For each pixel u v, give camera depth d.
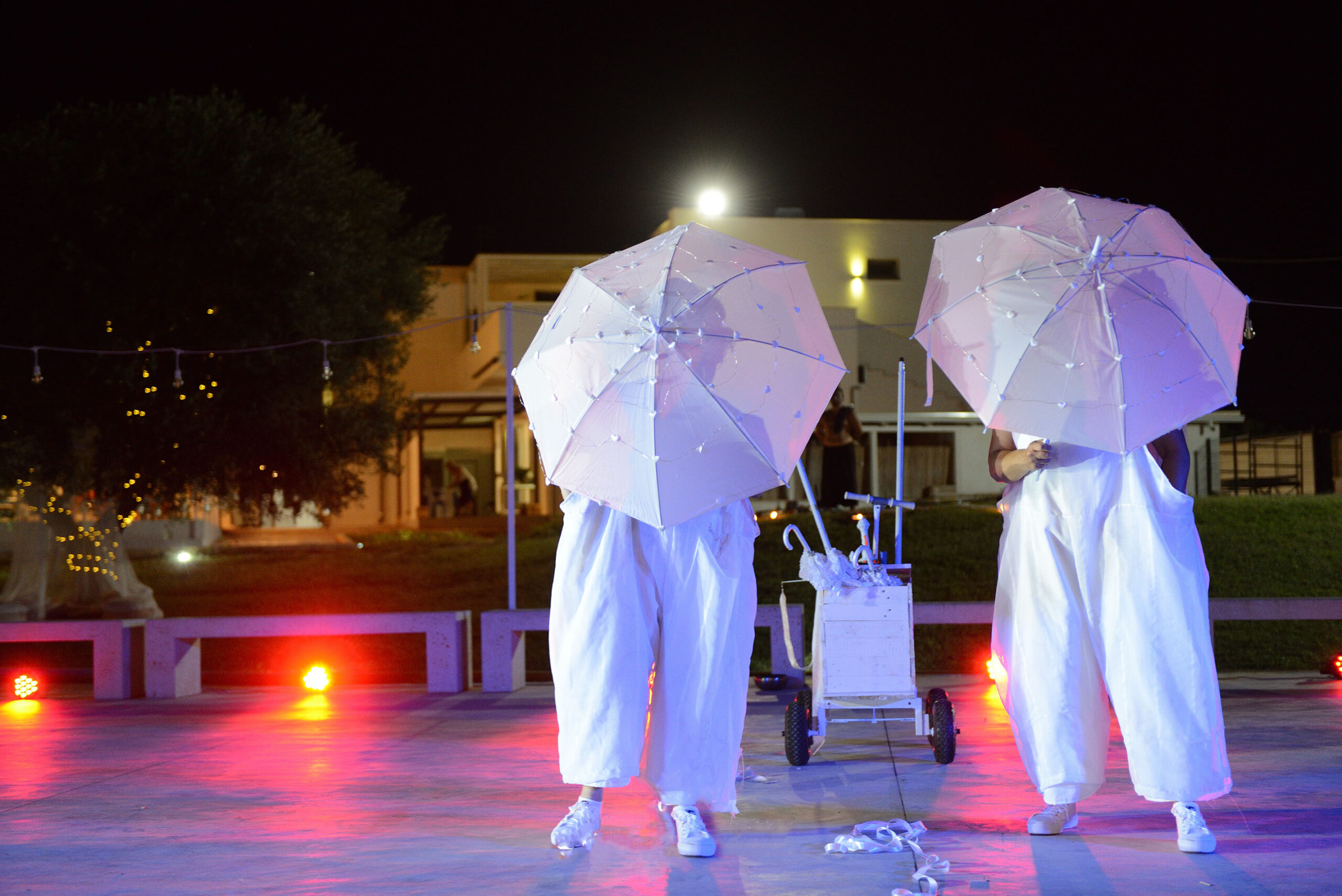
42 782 6.01
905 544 16.02
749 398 4.23
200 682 11.02
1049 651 4.26
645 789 5.53
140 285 15.71
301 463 16.83
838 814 4.92
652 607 4.35
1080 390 4.10
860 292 33.44
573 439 4.23
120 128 16.38
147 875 4.14
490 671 9.60
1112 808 4.88
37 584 16.91
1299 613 8.98
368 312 18.41
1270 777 5.48
